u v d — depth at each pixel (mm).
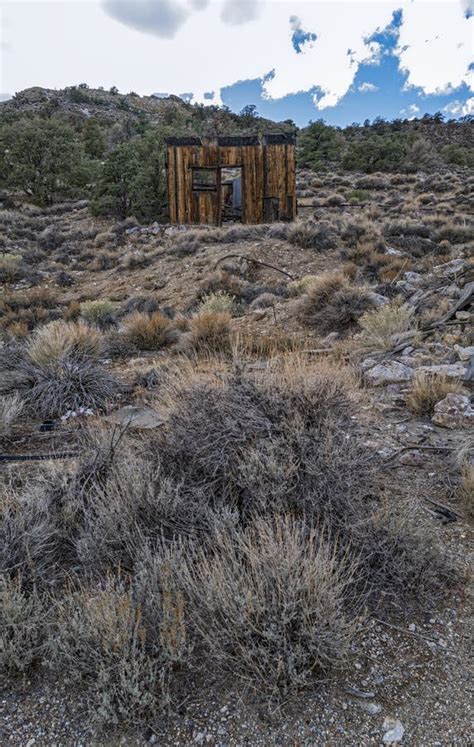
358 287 9758
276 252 14977
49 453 4121
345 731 1882
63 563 2820
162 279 14633
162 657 2070
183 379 4086
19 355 6730
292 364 4258
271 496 2832
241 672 2076
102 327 10766
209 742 1870
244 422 3168
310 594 2141
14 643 2203
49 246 20516
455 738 1840
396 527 2697
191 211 21031
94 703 1971
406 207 21375
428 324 7738
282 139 20453
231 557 2297
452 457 3736
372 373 5766
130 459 3305
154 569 2346
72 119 72750
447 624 2336
